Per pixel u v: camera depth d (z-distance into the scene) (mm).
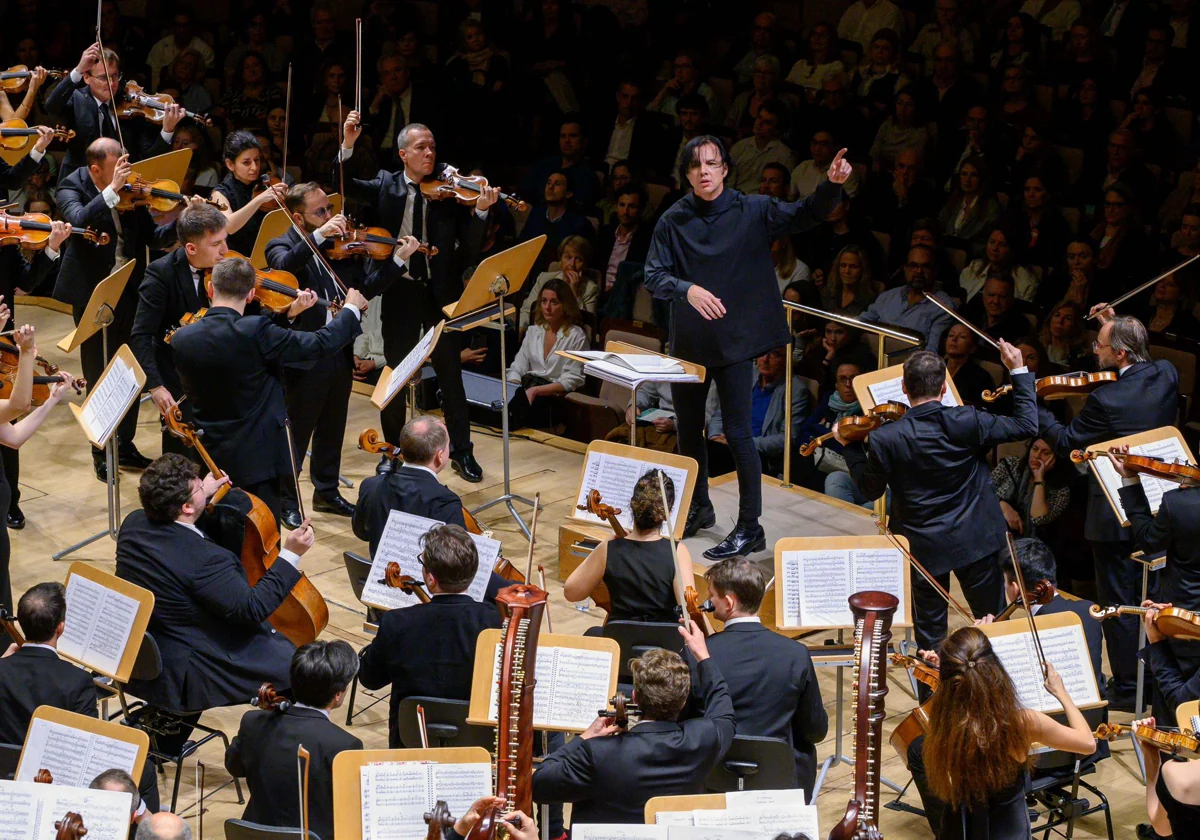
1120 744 7941
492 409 11781
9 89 12367
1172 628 6738
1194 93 13578
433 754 5496
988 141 13438
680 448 9086
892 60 14734
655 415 11914
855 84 14922
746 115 15242
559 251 13406
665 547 7031
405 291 10102
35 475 10617
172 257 9078
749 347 8500
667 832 4973
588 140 15633
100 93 11664
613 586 7031
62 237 9781
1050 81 14195
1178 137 13375
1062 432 8461
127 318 10570
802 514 9555
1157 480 7734
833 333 11719
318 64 16859
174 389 9703
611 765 5492
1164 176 12992
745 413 8727
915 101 13891
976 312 11859
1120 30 14172
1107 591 8320
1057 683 6125
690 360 8602
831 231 12852
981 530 7602
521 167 15750
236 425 8430
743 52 15953
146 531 6977
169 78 17250
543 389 11969
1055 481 10430
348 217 9938
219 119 16156
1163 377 8250
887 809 7320
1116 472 7805
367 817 5418
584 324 12672
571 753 5551
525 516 10156
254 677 6988
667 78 16047
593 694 6133
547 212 13773
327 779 5852
